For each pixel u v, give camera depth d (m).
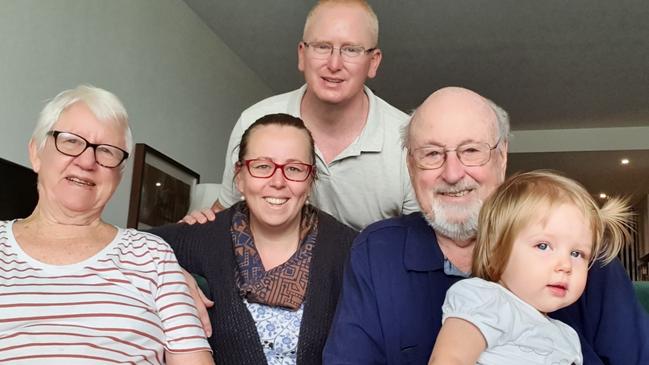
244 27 4.80
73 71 3.16
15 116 2.76
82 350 1.46
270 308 1.80
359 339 1.51
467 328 1.26
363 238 1.67
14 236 1.62
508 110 6.61
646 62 5.18
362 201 2.29
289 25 4.71
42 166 1.65
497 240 1.39
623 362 1.42
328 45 2.19
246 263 1.85
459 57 5.17
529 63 5.27
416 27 4.64
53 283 1.54
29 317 1.48
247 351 1.74
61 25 3.08
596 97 6.11
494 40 4.84
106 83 3.45
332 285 1.83
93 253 1.61
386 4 4.33
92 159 1.64
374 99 2.31
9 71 2.72
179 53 4.32
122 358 1.49
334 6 2.21
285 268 1.84
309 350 1.75
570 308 1.49
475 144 1.53
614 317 1.44
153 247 1.67
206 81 4.75
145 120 3.85
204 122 4.71
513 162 7.88
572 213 1.33
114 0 3.54
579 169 8.22
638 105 6.31
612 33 4.67
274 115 1.93
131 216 3.63
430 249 1.58
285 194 1.82
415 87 5.86
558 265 1.31
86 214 1.66
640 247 9.54
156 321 1.59
